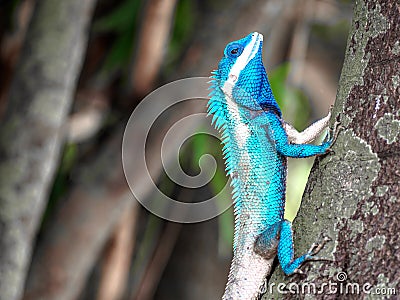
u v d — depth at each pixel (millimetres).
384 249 3117
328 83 8180
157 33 6254
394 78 3281
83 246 6223
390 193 3174
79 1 5805
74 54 5875
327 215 3328
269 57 7035
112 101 6844
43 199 5926
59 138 5984
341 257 3223
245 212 4422
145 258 7414
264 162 4402
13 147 5758
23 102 5785
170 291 7668
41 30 5805
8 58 6902
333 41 8438
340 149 3387
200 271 7648
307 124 7406
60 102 5855
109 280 6918
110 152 6223
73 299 6352
